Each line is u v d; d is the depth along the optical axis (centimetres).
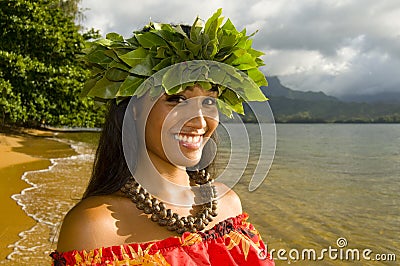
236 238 168
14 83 2073
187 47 154
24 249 578
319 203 1053
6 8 2155
